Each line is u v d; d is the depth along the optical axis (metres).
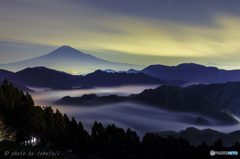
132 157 60.28
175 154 55.12
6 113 54.25
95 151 60.91
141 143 60.69
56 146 57.81
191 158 53.94
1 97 55.75
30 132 53.59
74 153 57.72
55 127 58.88
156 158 56.81
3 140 48.09
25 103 57.75
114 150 61.06
